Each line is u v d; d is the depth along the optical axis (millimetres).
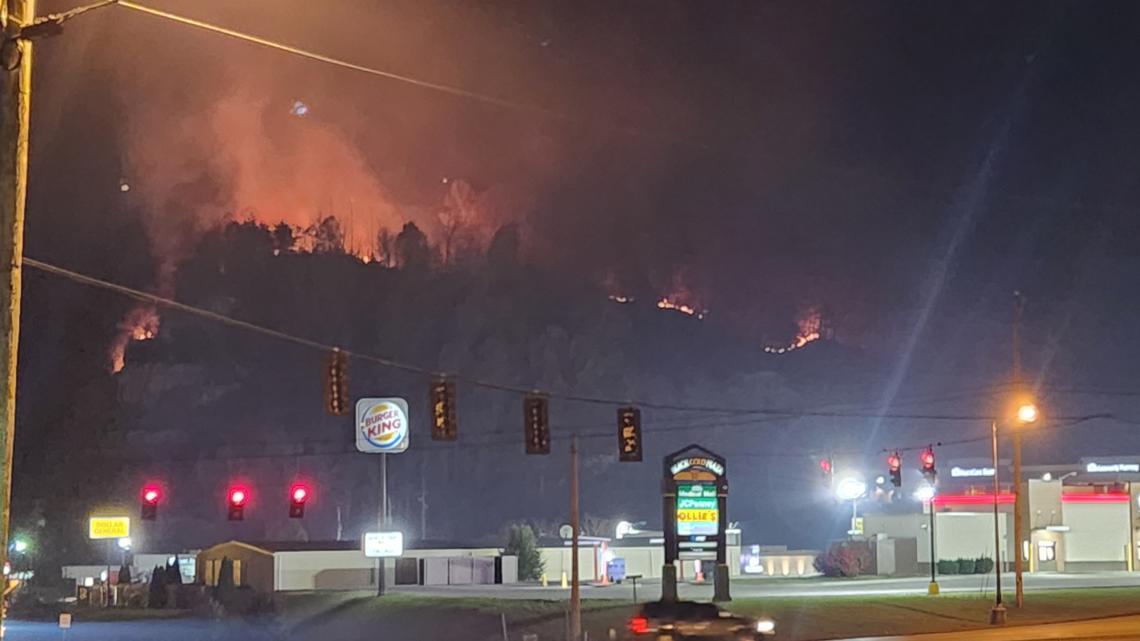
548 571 79938
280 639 45156
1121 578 72125
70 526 87562
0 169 15266
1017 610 47719
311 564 70188
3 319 15117
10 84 15367
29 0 15828
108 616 59281
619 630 39375
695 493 48000
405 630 43625
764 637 29344
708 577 78000
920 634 39500
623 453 33938
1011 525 82688
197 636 47344
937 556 80312
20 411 86562
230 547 73250
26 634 49625
